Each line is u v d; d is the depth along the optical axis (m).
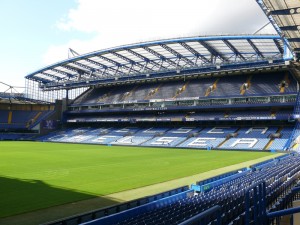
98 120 78.25
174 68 65.75
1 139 79.56
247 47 53.38
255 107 61.72
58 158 36.59
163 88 74.62
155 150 50.44
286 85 59.88
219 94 64.50
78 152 45.06
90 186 20.00
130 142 63.94
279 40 47.88
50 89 86.19
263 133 56.34
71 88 85.75
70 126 86.88
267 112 59.84
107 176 23.89
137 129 73.06
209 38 50.19
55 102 85.81
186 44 54.25
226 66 60.53
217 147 53.91
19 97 82.25
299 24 23.69
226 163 32.59
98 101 81.06
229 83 67.00
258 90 61.28
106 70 74.06
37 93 85.94
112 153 43.97
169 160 35.25
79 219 10.91
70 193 17.92
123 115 77.94
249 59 58.53
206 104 65.00
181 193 14.60
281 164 22.06
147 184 20.81
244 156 40.53
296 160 24.50
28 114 87.69
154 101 70.62
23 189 18.91
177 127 69.50
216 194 12.54
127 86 82.44
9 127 82.69
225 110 65.44
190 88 70.44
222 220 8.46
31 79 83.50
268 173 16.14
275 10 21.86
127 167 29.12
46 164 30.95
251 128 60.22
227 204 9.69
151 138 64.62
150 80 75.88
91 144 66.38
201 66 62.38
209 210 4.12
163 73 67.62
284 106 58.72
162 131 67.94
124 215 10.93
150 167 29.17
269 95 58.75
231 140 55.81
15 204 15.39
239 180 15.69
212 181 18.28
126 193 18.09
